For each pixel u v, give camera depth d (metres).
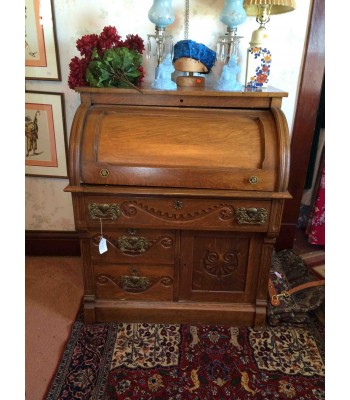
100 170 1.22
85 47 1.36
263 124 1.28
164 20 1.44
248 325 1.51
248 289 1.46
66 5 1.61
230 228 1.30
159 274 1.44
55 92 1.75
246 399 1.18
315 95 1.77
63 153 1.87
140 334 1.46
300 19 1.65
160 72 1.39
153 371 1.28
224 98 1.34
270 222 1.28
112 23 1.65
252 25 1.67
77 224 1.30
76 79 1.37
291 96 1.80
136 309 1.48
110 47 1.41
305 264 1.91
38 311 1.60
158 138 1.26
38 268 1.96
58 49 1.68
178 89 1.37
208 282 1.46
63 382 1.23
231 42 1.51
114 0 1.61
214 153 1.24
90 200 1.26
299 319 1.52
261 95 1.31
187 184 1.22
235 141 1.26
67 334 1.47
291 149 1.89
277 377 1.27
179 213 1.28
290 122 1.85
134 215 1.29
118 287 1.47
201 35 1.67
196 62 1.49
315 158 2.17
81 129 1.25
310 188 2.31
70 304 1.66
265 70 1.43
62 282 1.83
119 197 1.26
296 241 2.34
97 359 1.33
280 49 1.71
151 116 1.32
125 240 1.36
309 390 1.21
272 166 1.22
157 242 1.37
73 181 1.23
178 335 1.45
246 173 1.21
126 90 1.32
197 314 1.49
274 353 1.38
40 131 1.83
